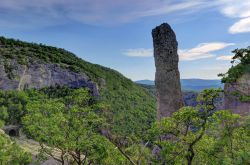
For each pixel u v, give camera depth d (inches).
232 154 721.6
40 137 1069.1
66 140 1045.2
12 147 1249.4
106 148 1021.2
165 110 1123.9
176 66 1143.0
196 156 874.1
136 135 869.2
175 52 1146.0
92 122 1048.2
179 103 1119.6
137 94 7696.9
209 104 762.2
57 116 1081.4
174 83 1130.0
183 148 789.9
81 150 1066.1
